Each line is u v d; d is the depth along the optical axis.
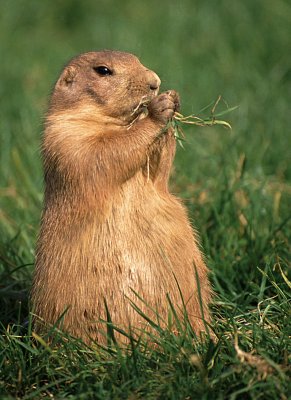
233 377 9.17
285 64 21.30
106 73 11.45
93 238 10.51
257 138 17.03
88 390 9.16
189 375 9.31
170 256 10.66
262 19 23.22
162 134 10.74
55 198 10.91
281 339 9.80
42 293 10.81
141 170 10.77
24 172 16.20
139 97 11.39
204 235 12.91
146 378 9.30
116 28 24.77
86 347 10.20
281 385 8.89
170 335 9.84
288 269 12.07
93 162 10.52
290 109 18.91
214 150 16.50
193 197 14.27
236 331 9.78
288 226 13.45
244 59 21.84
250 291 12.12
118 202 10.57
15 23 25.97
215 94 19.78
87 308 10.46
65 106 11.50
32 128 18.47
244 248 12.95
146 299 10.47
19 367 9.80
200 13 23.92
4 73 22.20
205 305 11.04
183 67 21.27
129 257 10.47
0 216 14.91
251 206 13.74
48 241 10.86
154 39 23.17
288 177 15.65
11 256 13.34
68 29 26.08
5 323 11.67
